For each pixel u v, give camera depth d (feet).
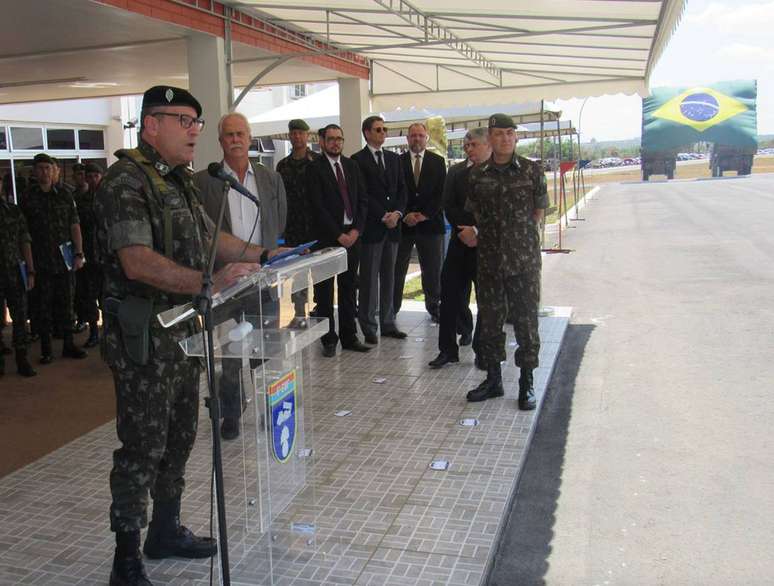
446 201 20.26
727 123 153.89
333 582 10.19
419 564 10.72
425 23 23.32
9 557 11.07
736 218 67.26
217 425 7.82
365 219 22.35
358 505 12.66
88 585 10.27
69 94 41.83
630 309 29.68
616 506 13.03
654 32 23.18
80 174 26.30
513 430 16.14
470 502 12.73
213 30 23.54
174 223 9.45
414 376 20.27
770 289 32.37
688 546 11.62
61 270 23.16
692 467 14.53
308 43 30.37
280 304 8.88
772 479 13.88
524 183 16.81
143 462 9.58
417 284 37.40
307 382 10.52
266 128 42.52
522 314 17.08
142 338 9.10
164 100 9.32
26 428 17.06
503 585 10.70
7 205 21.11
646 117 159.02
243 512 9.21
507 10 22.30
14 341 21.49
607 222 70.08
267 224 16.05
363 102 37.04
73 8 19.81
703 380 20.03
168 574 10.39
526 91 36.58
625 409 17.97
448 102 37.76
